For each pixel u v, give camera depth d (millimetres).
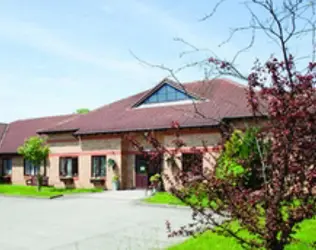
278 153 4105
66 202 20312
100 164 27344
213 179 4320
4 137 36469
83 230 12406
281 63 4125
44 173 30281
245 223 4219
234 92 24453
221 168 4543
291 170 3988
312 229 9352
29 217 15445
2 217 15523
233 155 4613
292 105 3959
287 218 4121
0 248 10195
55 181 29453
